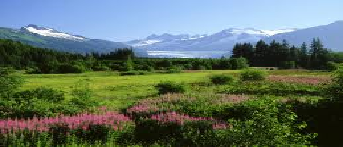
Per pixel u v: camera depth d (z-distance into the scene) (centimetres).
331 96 1780
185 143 1420
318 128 1703
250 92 3272
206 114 1712
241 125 1111
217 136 1320
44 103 1858
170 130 1532
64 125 1405
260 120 1021
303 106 1783
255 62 17838
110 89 4153
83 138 1387
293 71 8725
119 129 1459
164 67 11781
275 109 1046
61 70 9475
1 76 2289
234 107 1719
